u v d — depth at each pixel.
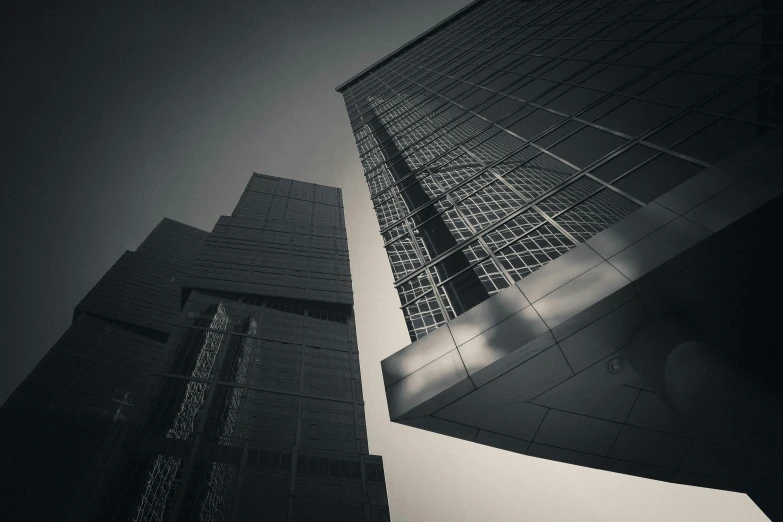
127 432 83.75
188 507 72.12
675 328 19.62
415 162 50.00
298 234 155.62
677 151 24.88
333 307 128.25
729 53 29.91
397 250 34.41
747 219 17.61
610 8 54.66
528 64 55.94
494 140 42.66
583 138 32.47
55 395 106.75
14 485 74.25
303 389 102.25
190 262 178.00
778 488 15.48
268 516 72.56
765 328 19.55
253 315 119.69
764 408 16.80
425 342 21.84
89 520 70.31
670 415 21.92
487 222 30.33
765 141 19.70
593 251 20.66
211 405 92.56
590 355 19.89
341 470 84.62
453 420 20.64
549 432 21.86
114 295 148.38
